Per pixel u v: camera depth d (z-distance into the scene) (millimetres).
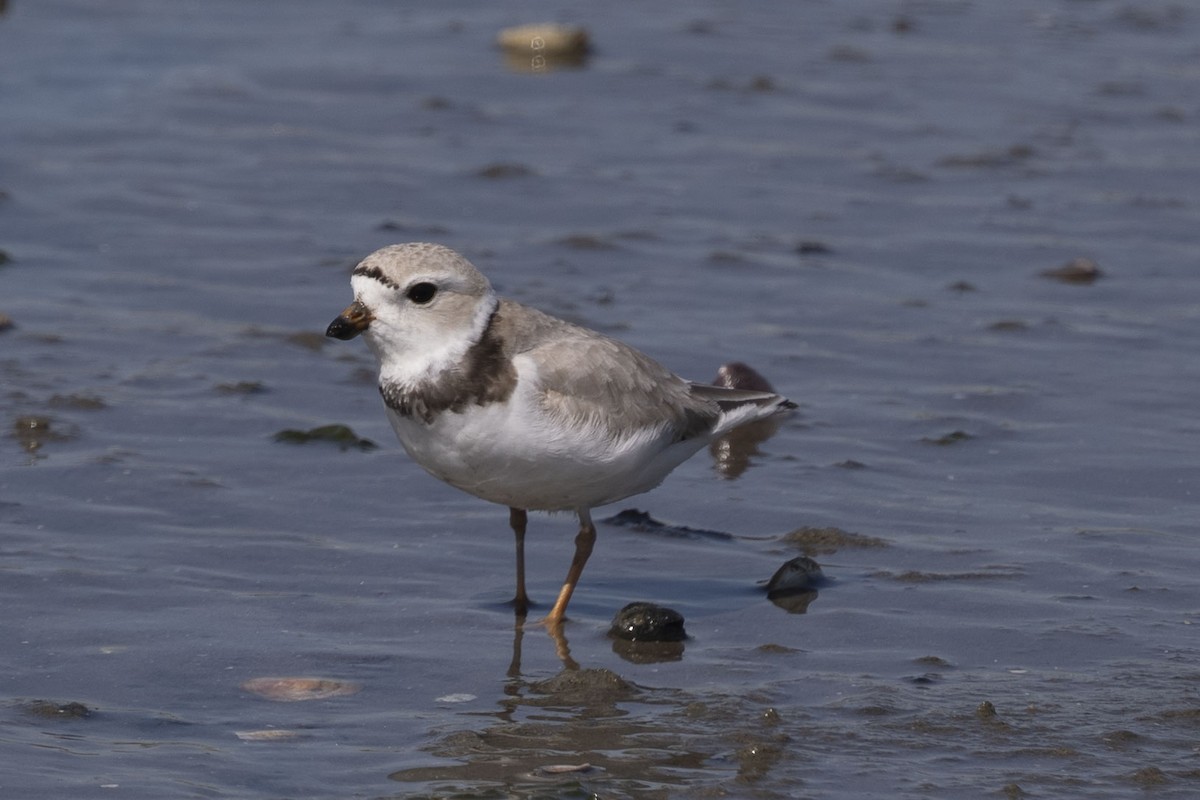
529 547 11008
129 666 8922
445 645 9414
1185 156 20562
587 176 19297
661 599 10195
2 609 9570
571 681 8859
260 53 24188
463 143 20391
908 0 28922
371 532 11070
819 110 22250
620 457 9625
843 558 10781
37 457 11898
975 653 9289
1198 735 8203
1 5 25766
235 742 8094
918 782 7707
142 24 25484
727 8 27844
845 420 13219
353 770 7801
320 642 9352
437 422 9312
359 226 17531
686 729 8289
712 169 19781
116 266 16188
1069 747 8062
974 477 12172
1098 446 12711
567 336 9680
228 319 15000
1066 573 10445
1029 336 15086
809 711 8508
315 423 12867
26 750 7887
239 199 18250
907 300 15906
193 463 11977
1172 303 15984
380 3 27750
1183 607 9906
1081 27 27234
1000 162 20219
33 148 19594
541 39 24203
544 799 7496
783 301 15797
